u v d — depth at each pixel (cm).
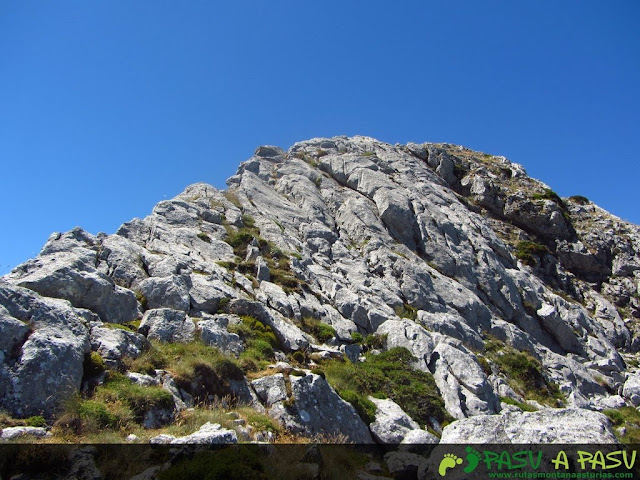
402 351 2672
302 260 3475
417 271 3662
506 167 6400
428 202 4703
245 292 2720
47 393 1359
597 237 5431
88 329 1689
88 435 1298
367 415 1978
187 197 3909
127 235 2950
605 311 4559
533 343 3581
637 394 3319
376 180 4825
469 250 4284
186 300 2250
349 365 2409
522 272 4453
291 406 1755
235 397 1756
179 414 1525
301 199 4538
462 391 2488
